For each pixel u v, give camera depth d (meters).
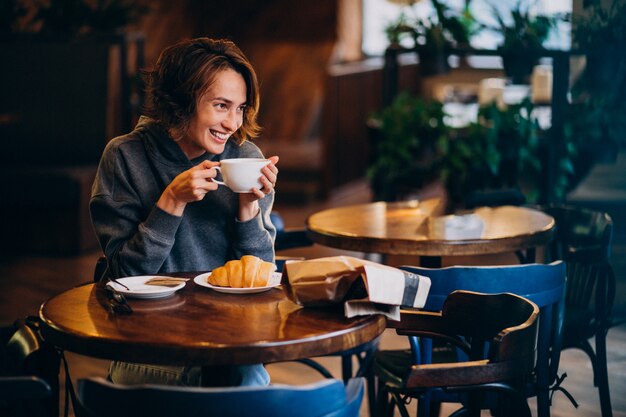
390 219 3.57
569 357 4.19
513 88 7.88
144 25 10.84
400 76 10.50
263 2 11.98
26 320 2.36
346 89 9.54
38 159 7.18
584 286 3.38
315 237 3.39
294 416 1.74
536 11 5.14
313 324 2.04
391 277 2.09
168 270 2.54
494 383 2.08
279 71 11.41
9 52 7.13
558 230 3.78
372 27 13.18
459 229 3.31
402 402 2.55
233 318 2.09
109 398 1.75
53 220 6.76
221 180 2.57
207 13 12.04
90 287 2.40
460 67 11.79
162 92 2.43
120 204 2.48
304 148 10.31
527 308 2.19
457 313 2.35
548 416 2.62
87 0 8.29
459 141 5.26
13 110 7.16
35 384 1.89
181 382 2.34
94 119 7.15
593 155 4.75
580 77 4.87
